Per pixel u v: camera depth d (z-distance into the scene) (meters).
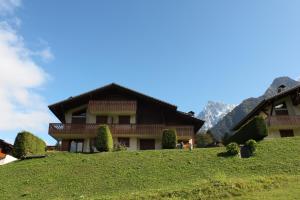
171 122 49.47
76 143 48.06
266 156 31.53
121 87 49.44
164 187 25.52
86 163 33.25
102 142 39.94
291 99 48.88
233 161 30.91
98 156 35.22
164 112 49.69
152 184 27.17
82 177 29.89
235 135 42.09
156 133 46.81
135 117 49.00
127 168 31.19
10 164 35.31
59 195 26.48
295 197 19.28
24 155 37.81
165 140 40.94
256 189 21.80
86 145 47.62
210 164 30.67
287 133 47.53
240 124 55.19
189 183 25.36
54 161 34.50
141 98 49.81
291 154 31.34
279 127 46.72
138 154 35.03
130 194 23.38
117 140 47.44
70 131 46.53
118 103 48.41
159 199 21.36
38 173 31.52
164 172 29.66
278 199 19.19
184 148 40.50
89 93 48.94
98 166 32.22
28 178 30.48
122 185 27.53
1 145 50.78
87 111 49.28
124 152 36.00
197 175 28.31
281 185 22.36
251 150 32.66
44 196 26.47
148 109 49.62
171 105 48.31
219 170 29.09
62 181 29.34
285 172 27.27
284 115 47.69
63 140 48.06
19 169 32.97
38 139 41.81
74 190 27.31
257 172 27.88
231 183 22.39
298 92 47.34
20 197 26.66
